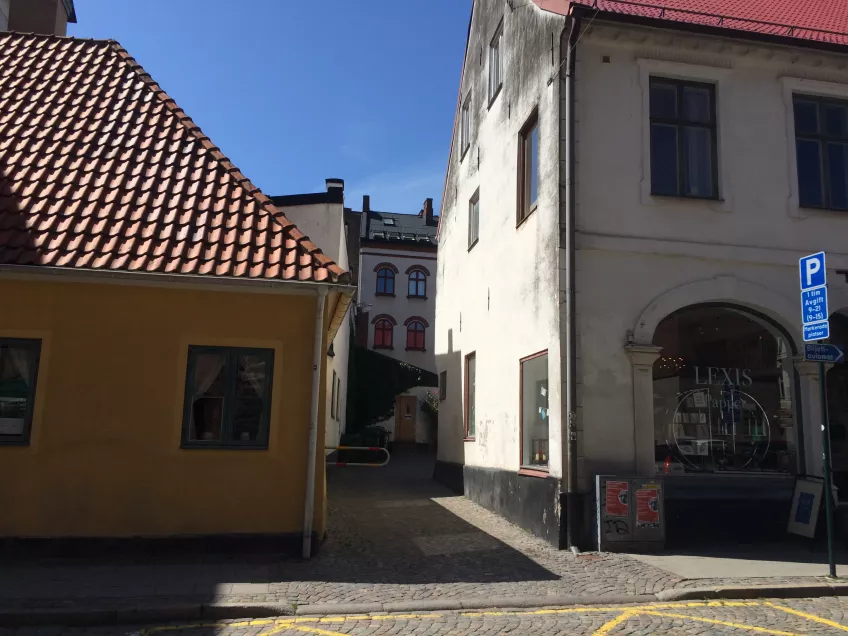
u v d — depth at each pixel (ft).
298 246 29.91
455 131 60.18
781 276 33.96
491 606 22.21
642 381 31.58
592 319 31.83
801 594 23.98
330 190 70.79
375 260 132.98
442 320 61.05
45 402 26.81
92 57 38.99
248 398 28.22
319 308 28.58
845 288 34.55
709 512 31.99
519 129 40.14
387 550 29.63
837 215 35.04
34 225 28.35
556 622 20.57
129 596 21.90
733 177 34.19
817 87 35.68
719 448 33.27
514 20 42.63
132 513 26.71
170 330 27.89
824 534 31.71
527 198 39.27
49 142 32.91
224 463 27.50
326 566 26.40
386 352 130.00
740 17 37.37
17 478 26.30
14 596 21.65
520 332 38.01
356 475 63.72
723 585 24.25
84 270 26.61
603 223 32.60
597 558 28.45
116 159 32.53
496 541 31.89
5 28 59.72
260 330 28.45
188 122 35.45
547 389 33.73
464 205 54.44
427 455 99.55
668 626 20.22
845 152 36.24
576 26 33.04
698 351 33.96
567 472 30.81
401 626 20.11
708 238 33.45
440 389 60.59
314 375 28.25
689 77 34.58
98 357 27.32
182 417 27.48
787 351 34.81
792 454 33.86
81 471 26.66
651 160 33.94
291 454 27.94
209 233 29.89
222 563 26.03
